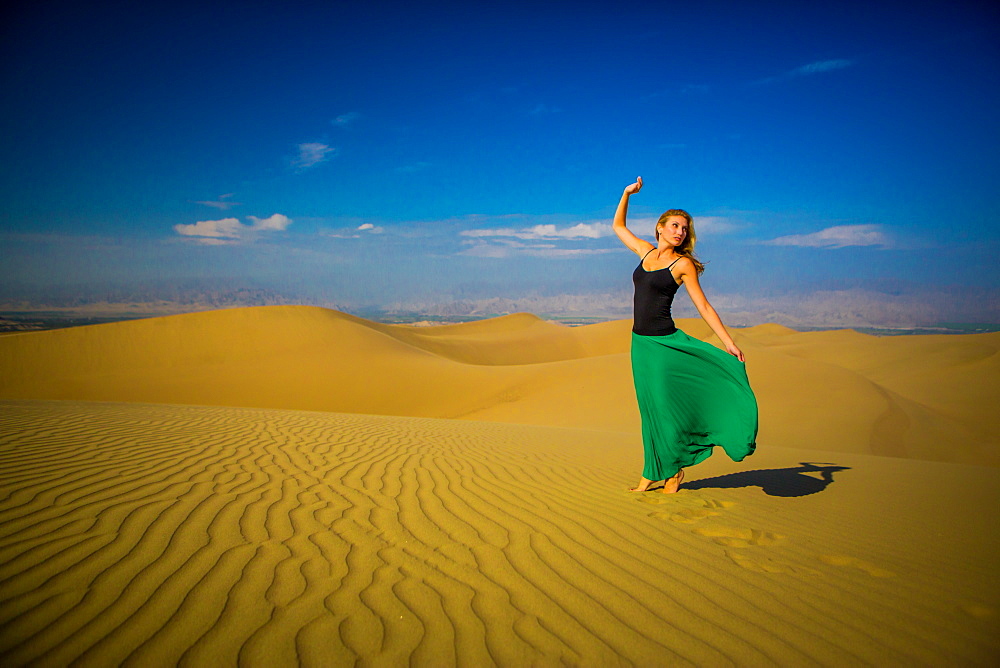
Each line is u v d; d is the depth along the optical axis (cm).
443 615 255
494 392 2827
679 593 286
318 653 221
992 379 2748
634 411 2186
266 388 3259
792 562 330
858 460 775
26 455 515
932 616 267
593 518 406
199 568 289
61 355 3797
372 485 480
